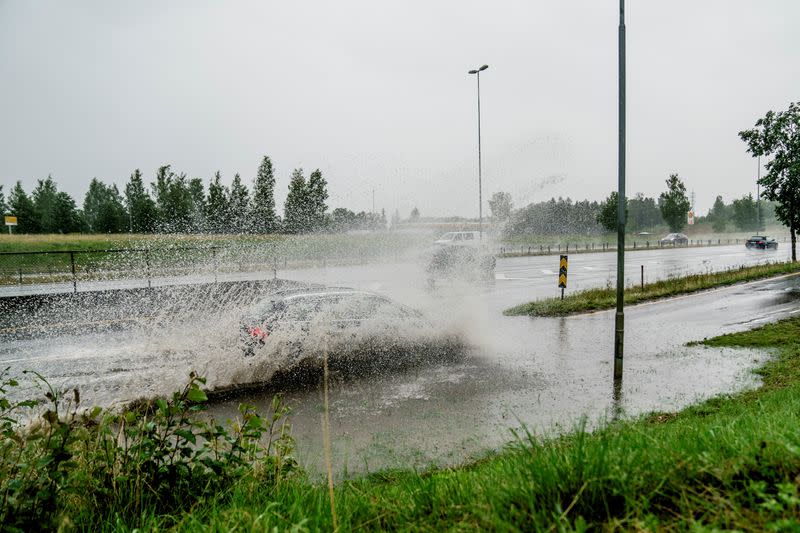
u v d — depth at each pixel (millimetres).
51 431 3326
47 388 7262
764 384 8125
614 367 8570
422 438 5836
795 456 2660
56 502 3035
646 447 3062
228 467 3594
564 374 8766
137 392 7086
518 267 31750
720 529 2096
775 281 22422
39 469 3076
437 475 3729
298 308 8289
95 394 7027
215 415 6484
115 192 68312
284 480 3637
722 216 109875
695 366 9391
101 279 21828
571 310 15578
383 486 4062
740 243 73188
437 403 7105
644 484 2512
